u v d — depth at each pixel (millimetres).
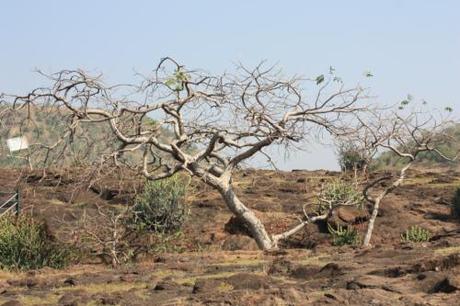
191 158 18469
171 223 21016
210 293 9805
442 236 17938
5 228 17047
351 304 8391
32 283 12250
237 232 22312
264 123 18344
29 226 17812
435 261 10055
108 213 20141
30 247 16547
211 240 21562
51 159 17016
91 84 16906
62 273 14430
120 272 13234
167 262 14906
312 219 20422
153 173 18938
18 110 16750
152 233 19297
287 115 18391
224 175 18938
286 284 10312
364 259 12305
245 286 10242
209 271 12773
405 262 11383
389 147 20062
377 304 8273
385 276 10219
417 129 20016
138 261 17672
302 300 8797
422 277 9445
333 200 21703
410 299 8430
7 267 16078
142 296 10344
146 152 18359
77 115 17000
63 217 20656
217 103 18172
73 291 11195
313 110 18609
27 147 16750
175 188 21094
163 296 10242
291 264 12047
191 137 18969
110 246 17766
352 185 22766
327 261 12656
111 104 17250
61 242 17766
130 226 18734
